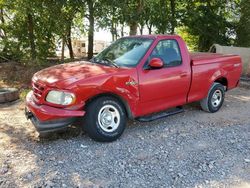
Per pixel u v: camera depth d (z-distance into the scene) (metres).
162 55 5.69
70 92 4.66
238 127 6.07
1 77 10.19
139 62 5.36
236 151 4.98
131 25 11.39
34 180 3.96
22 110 6.85
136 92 5.25
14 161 4.43
